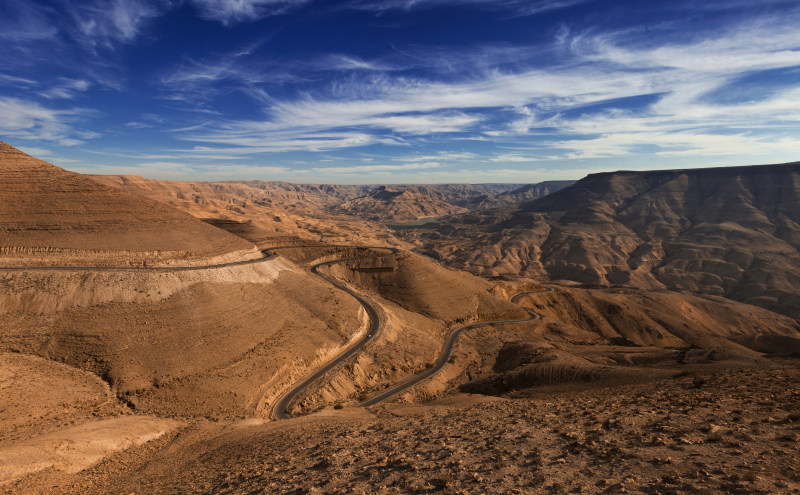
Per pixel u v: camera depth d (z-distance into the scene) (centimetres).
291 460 2302
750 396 2314
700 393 2742
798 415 1714
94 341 5791
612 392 3869
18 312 5869
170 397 5419
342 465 1988
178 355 6050
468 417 2928
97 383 5262
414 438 2381
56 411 4578
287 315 8262
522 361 8131
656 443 1658
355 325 8975
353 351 8238
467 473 1638
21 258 6638
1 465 2859
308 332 8075
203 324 6756
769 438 1553
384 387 7381
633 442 1720
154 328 6300
